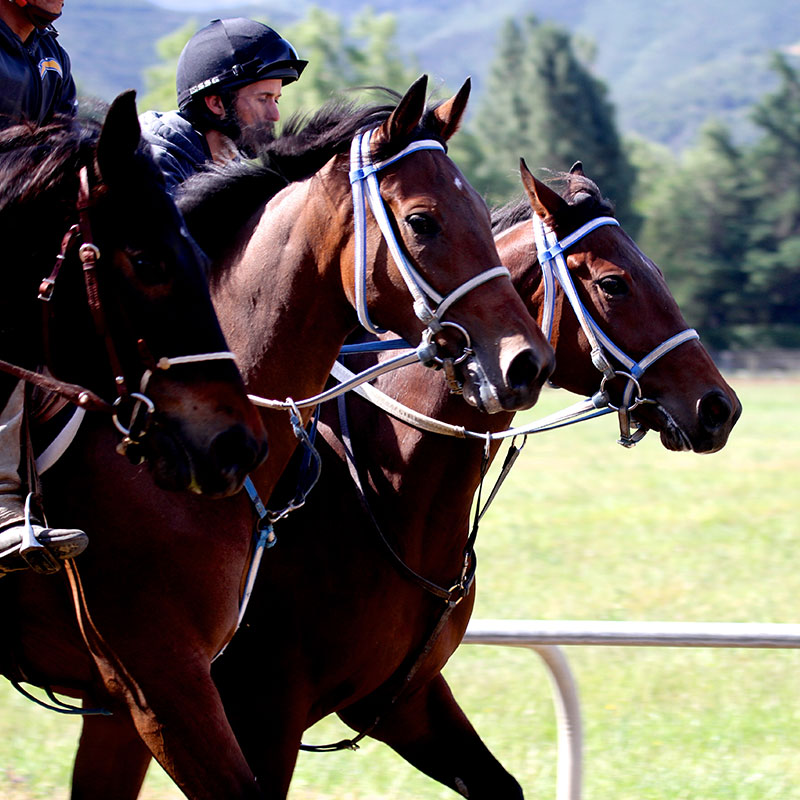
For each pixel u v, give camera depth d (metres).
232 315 5.50
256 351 5.41
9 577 5.09
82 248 4.44
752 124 118.81
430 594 6.19
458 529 6.27
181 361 4.44
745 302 112.12
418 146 5.19
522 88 108.88
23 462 4.80
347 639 5.93
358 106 5.59
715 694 10.49
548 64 107.50
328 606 5.90
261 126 5.99
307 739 9.72
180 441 4.43
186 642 4.90
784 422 42.47
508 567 16.11
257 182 5.61
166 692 4.82
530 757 8.87
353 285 5.24
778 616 13.10
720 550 17.48
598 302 6.57
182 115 7.04
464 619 6.48
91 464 4.91
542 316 6.64
